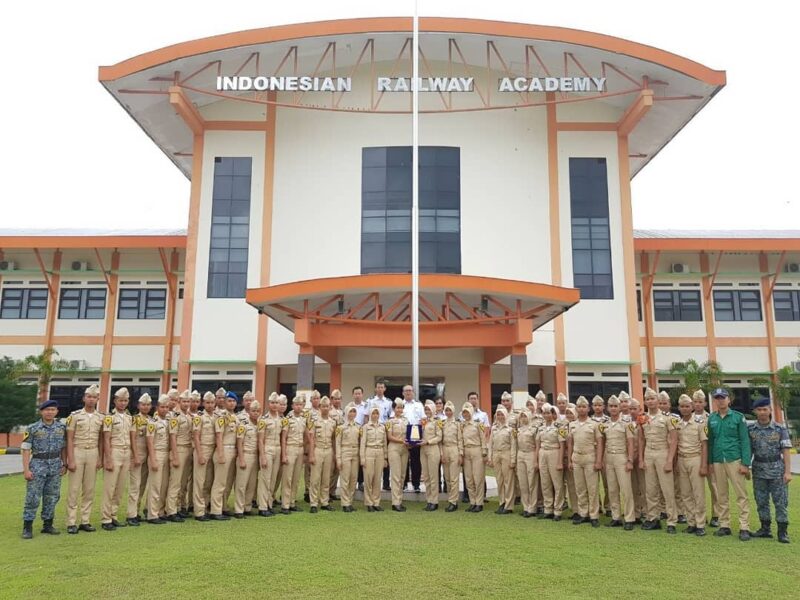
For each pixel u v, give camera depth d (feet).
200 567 22.08
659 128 81.15
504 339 52.85
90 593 19.33
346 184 76.79
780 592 19.70
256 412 33.40
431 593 19.39
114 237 85.40
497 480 35.12
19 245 84.89
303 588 19.81
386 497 39.19
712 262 90.53
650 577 21.24
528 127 78.02
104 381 86.17
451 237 75.56
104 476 28.99
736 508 35.60
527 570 21.97
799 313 89.86
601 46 69.62
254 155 77.71
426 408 36.76
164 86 73.36
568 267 75.10
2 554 23.91
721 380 86.94
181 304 87.76
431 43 73.05
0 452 75.56
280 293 52.16
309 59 75.87
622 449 30.22
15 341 87.45
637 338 73.87
